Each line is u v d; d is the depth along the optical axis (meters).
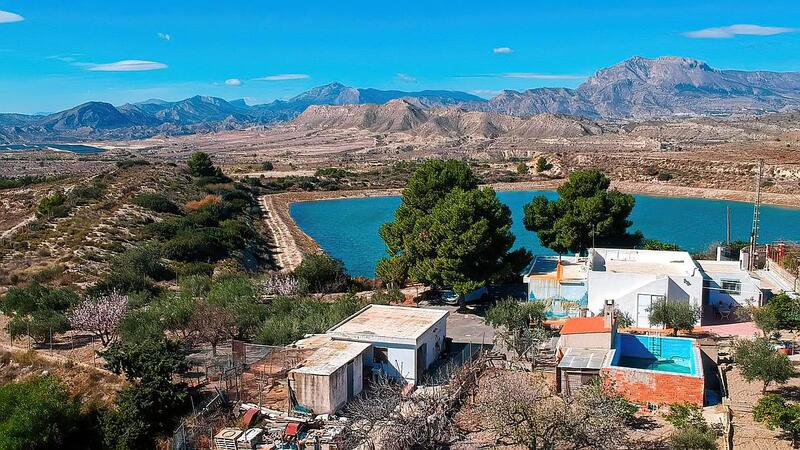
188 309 49.81
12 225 99.81
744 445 31.33
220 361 43.25
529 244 109.12
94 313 48.66
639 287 53.34
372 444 31.17
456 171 74.12
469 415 35.28
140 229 98.31
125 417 34.72
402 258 65.31
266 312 52.72
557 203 76.25
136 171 158.75
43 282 66.50
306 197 186.38
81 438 35.41
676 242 113.81
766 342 39.69
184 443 32.06
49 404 34.75
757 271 70.00
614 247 74.50
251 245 106.69
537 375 41.00
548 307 56.81
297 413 35.75
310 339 43.09
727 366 42.28
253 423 34.53
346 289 71.88
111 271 72.38
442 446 32.03
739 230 126.25
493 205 61.62
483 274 60.16
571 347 42.38
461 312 60.12
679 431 31.52
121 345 41.00
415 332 43.56
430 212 69.25
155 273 74.94
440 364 45.81
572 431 28.89
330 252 111.12
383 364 42.31
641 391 36.78
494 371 40.50
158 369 36.84
